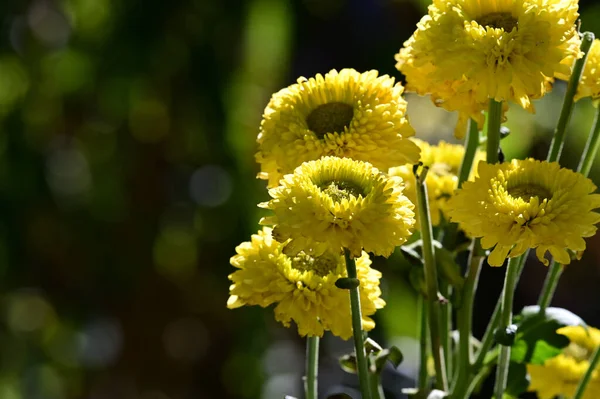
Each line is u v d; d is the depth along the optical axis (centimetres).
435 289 92
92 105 192
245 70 185
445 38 89
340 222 85
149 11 174
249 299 90
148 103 186
